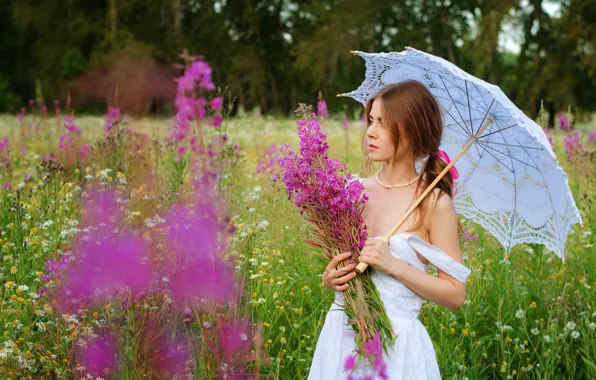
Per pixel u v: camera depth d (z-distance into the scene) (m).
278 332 3.72
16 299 3.24
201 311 3.23
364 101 3.17
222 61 33.41
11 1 35.00
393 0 35.09
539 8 31.00
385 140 2.66
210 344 2.84
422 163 2.85
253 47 35.34
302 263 4.24
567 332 3.79
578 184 5.82
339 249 2.58
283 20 38.31
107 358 3.01
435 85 2.87
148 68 29.88
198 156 5.38
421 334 2.58
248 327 3.39
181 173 5.04
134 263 3.32
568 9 29.34
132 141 6.29
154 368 3.00
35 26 34.03
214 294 3.22
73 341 3.06
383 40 36.00
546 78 29.75
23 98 37.53
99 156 5.85
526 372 3.78
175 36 32.34
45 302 3.40
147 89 29.30
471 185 3.04
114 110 6.86
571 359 3.97
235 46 34.50
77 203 4.57
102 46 31.38
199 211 3.75
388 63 2.90
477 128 2.88
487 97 2.73
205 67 5.57
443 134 3.00
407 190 2.70
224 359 2.90
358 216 2.58
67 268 3.32
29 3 34.44
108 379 2.95
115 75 29.47
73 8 34.06
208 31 33.25
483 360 3.99
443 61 2.60
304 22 37.53
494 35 29.95
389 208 2.68
